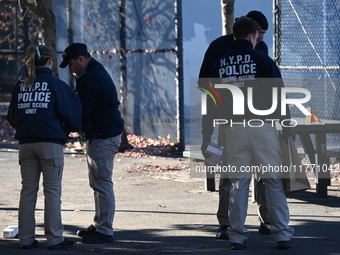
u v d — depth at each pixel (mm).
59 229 13859
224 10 23672
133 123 37344
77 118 13766
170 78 36219
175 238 14812
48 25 29281
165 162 28172
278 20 25312
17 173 25125
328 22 25953
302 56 26141
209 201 19438
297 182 13547
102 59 38625
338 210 17922
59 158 13758
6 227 16031
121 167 26625
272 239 14602
